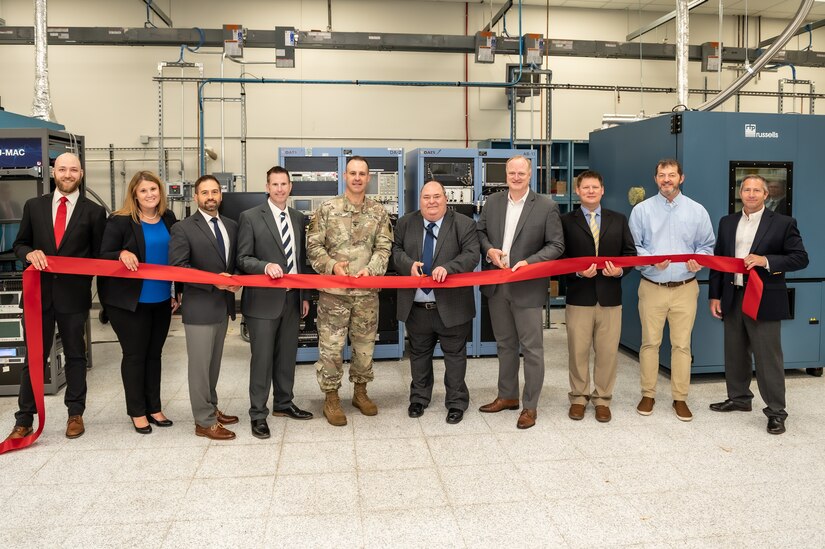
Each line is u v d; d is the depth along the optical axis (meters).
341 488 2.58
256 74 7.61
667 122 4.30
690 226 3.47
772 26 8.56
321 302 3.34
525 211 3.25
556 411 3.58
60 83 7.35
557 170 8.23
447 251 3.32
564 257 3.43
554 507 2.41
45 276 3.13
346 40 6.71
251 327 3.16
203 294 3.01
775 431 3.19
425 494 2.52
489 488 2.58
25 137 3.93
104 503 2.45
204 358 3.05
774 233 3.21
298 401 3.80
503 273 3.15
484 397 3.89
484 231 3.42
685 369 3.44
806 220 4.31
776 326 3.22
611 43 7.39
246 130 7.63
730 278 3.43
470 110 7.99
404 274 3.35
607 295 3.33
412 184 5.36
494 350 5.11
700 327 4.22
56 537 2.19
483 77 7.97
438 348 5.14
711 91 7.37
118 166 7.53
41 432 3.08
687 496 2.50
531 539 2.17
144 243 3.11
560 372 4.54
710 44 7.44
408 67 7.82
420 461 2.86
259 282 3.06
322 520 2.31
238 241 3.17
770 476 2.69
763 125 4.21
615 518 2.32
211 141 7.63
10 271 4.19
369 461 2.86
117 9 7.35
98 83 7.40
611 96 8.32
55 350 3.97
